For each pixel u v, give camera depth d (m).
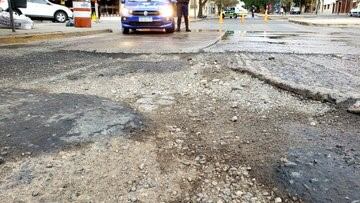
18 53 6.94
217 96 3.85
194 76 4.73
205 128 2.95
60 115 3.03
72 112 3.11
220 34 13.58
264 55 6.96
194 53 7.12
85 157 2.36
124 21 13.80
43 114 3.05
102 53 7.03
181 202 1.94
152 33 14.38
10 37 9.30
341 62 6.22
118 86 4.20
